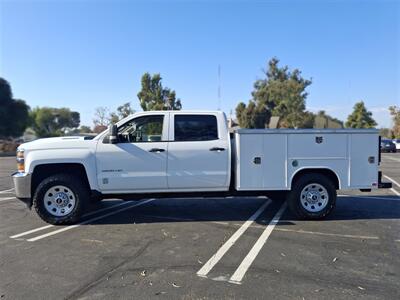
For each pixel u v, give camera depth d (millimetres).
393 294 4035
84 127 73188
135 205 8945
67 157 6895
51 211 7008
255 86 76000
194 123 7238
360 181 7379
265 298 3943
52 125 106875
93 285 4297
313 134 7250
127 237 6223
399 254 5336
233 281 4383
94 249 5598
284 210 8312
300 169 7254
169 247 5668
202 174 7137
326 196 7328
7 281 4430
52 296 4023
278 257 5199
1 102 50344
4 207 8898
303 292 4082
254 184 7172
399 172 17250
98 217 7668
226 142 7203
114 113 43188
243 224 7051
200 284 4301
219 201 9469
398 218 7566
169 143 7102
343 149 7316
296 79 72812
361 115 63500
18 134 53406
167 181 7102
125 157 7016
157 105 33438
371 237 6184
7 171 18312
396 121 54281
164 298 3957
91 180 6973
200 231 6566
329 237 6176
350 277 4500
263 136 7160
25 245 5816
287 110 62875
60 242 5965
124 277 4520
